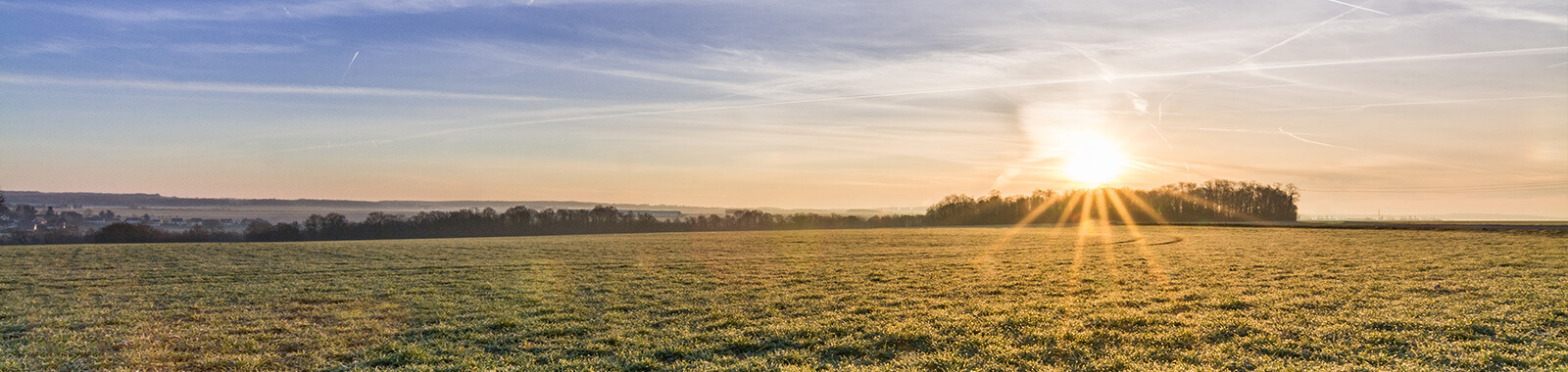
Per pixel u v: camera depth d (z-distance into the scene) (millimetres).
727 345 18344
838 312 23000
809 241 70625
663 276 35062
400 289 30125
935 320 21141
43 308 24672
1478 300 22828
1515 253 42312
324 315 23234
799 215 150250
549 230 129375
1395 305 22141
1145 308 22969
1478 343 16438
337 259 45938
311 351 17969
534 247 60562
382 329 20781
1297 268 35781
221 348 18328
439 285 31484
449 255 50531
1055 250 54000
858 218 154875
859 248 58219
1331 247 52875
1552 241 52562
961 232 93062
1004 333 19156
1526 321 18875
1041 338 18312
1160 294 26625
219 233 103250
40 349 17969
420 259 45906
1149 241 66188
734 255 50219
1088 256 47375
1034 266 39312
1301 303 23141
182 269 39000
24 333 20172
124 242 92438
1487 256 39906
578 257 47500
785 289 29547
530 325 21172
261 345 18688
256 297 27703
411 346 18266
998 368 15719
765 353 17516
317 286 31188
